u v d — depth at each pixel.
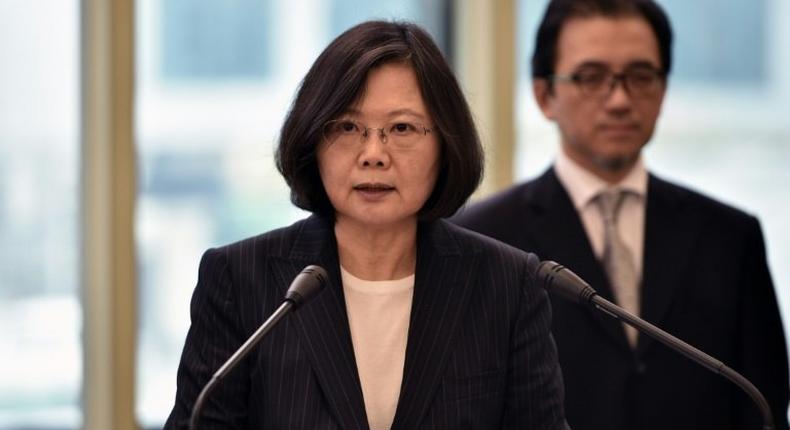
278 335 5.96
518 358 6.19
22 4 10.73
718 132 12.65
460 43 12.20
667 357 8.34
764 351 8.62
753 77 12.69
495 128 11.83
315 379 5.89
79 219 10.91
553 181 8.89
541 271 6.06
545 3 12.08
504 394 6.14
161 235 11.12
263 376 5.93
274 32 11.46
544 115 9.29
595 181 8.82
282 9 11.48
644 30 8.78
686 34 12.55
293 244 6.25
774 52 12.70
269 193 11.45
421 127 5.91
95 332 10.84
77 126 10.85
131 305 10.75
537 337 6.23
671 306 8.44
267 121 11.45
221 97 11.32
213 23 11.27
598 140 8.70
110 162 10.60
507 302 6.23
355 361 5.99
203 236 11.27
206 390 5.29
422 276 6.21
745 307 8.64
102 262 10.74
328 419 5.82
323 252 6.20
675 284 8.49
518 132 12.05
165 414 11.12
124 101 10.62
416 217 6.28
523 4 12.02
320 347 5.95
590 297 5.93
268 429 5.87
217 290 6.09
